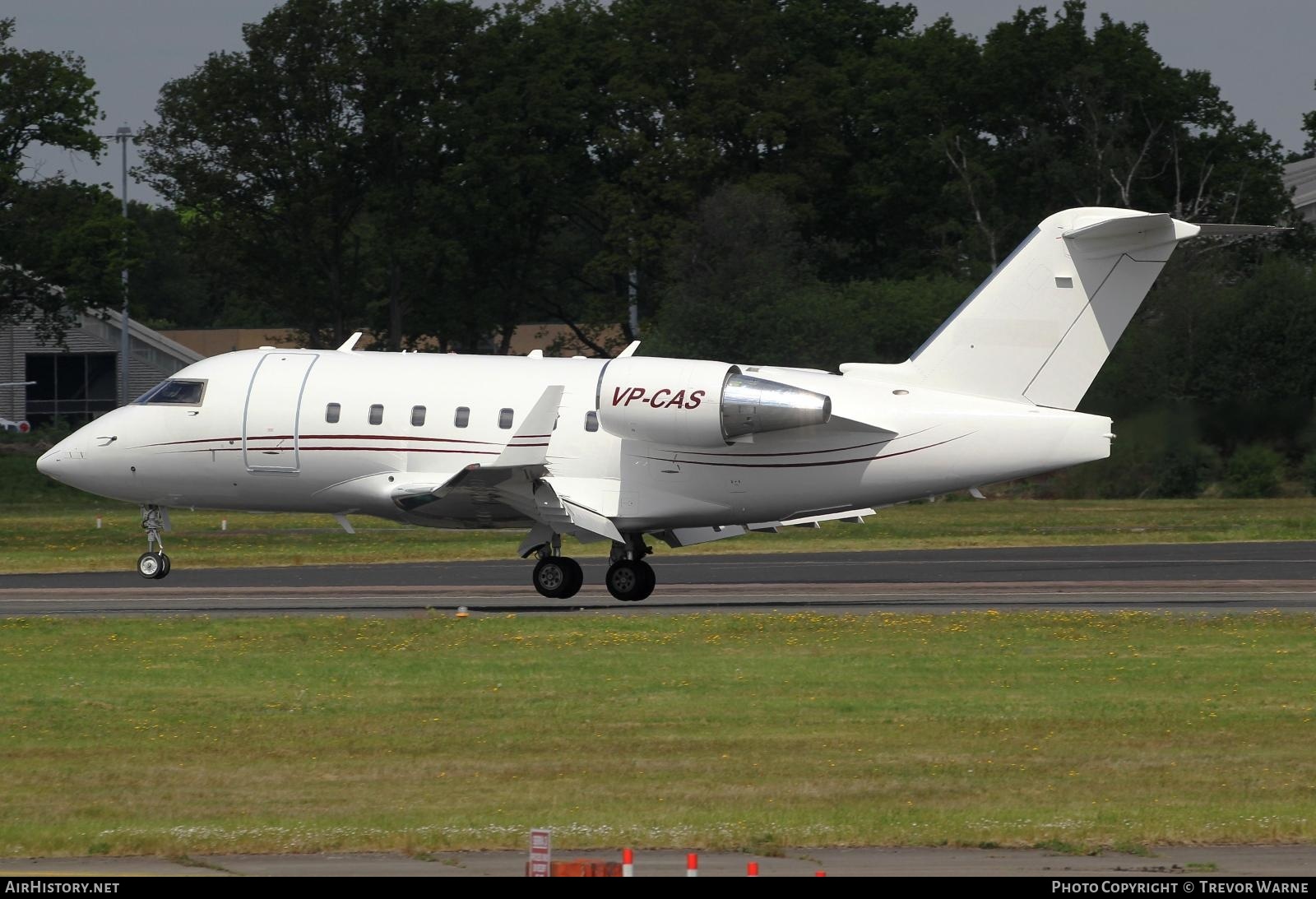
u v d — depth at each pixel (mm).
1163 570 106375
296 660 65062
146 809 39844
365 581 103562
